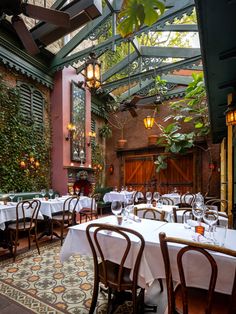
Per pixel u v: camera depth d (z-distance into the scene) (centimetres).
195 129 788
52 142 605
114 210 218
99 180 873
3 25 455
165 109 849
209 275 142
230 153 330
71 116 627
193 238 170
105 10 498
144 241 157
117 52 794
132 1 103
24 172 512
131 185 874
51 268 283
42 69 571
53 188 596
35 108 561
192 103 699
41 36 452
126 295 196
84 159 678
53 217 415
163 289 230
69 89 631
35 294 220
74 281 249
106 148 939
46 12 279
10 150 482
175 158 802
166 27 524
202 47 250
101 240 184
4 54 469
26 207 369
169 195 611
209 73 302
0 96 469
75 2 377
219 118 474
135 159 877
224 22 212
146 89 855
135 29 106
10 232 333
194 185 761
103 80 740
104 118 927
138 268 161
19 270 277
